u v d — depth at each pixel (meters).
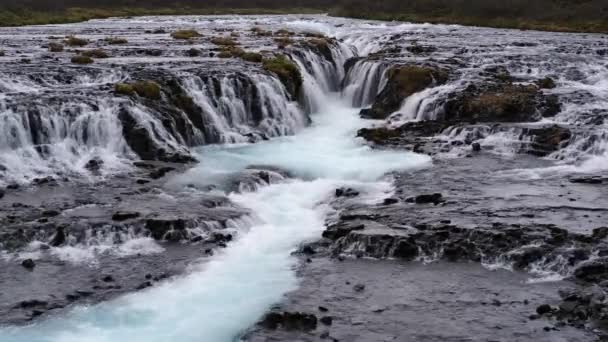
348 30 77.56
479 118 35.25
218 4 150.12
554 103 35.53
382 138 33.50
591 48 55.62
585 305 16.11
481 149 31.11
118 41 55.47
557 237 19.41
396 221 21.33
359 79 45.78
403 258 19.16
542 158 29.84
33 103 29.23
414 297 16.89
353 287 17.47
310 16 125.38
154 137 29.81
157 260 19.06
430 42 60.38
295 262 19.12
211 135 33.53
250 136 34.16
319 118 40.75
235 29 77.06
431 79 40.72
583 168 28.06
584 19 88.25
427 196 23.53
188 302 16.69
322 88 48.03
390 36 66.50
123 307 16.41
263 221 22.42
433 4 110.62
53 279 17.77
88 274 18.11
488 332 15.12
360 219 21.70
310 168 28.45
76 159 27.91
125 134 29.19
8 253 19.11
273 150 31.91
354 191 24.89
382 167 28.47
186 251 19.69
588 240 19.28
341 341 14.83
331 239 20.45
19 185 24.61
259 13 141.50
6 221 20.80
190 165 28.33
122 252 19.52
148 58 44.81
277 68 40.06
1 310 16.11
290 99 38.91
